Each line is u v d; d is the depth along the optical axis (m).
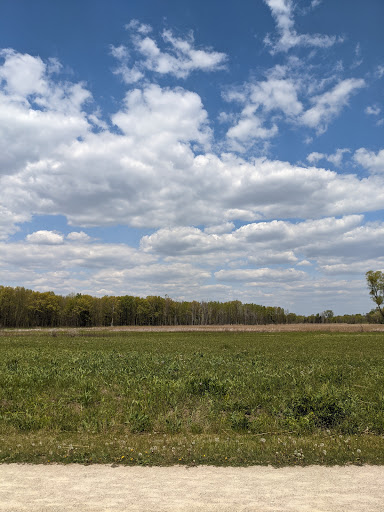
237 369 18.31
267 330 64.75
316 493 5.37
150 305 144.62
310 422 9.38
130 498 5.18
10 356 24.92
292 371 17.59
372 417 9.88
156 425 9.55
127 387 13.70
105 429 9.30
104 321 137.12
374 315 104.25
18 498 5.18
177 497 5.21
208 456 7.00
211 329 69.19
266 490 5.48
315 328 71.62
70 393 13.05
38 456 7.06
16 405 11.38
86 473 6.24
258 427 9.45
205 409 11.05
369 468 6.49
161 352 28.45
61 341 42.31
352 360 22.53
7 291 113.88
